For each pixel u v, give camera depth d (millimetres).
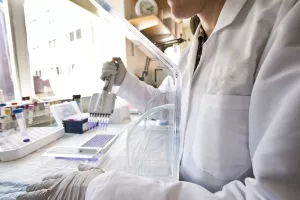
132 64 1857
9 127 999
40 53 1471
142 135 891
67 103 1315
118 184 389
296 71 305
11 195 505
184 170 622
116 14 742
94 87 1913
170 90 833
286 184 271
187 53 870
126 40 1764
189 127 622
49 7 1512
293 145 268
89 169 560
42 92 1513
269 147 291
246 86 457
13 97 1301
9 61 1263
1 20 1198
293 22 340
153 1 1705
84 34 1882
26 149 798
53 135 982
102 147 798
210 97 524
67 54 1730
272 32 422
